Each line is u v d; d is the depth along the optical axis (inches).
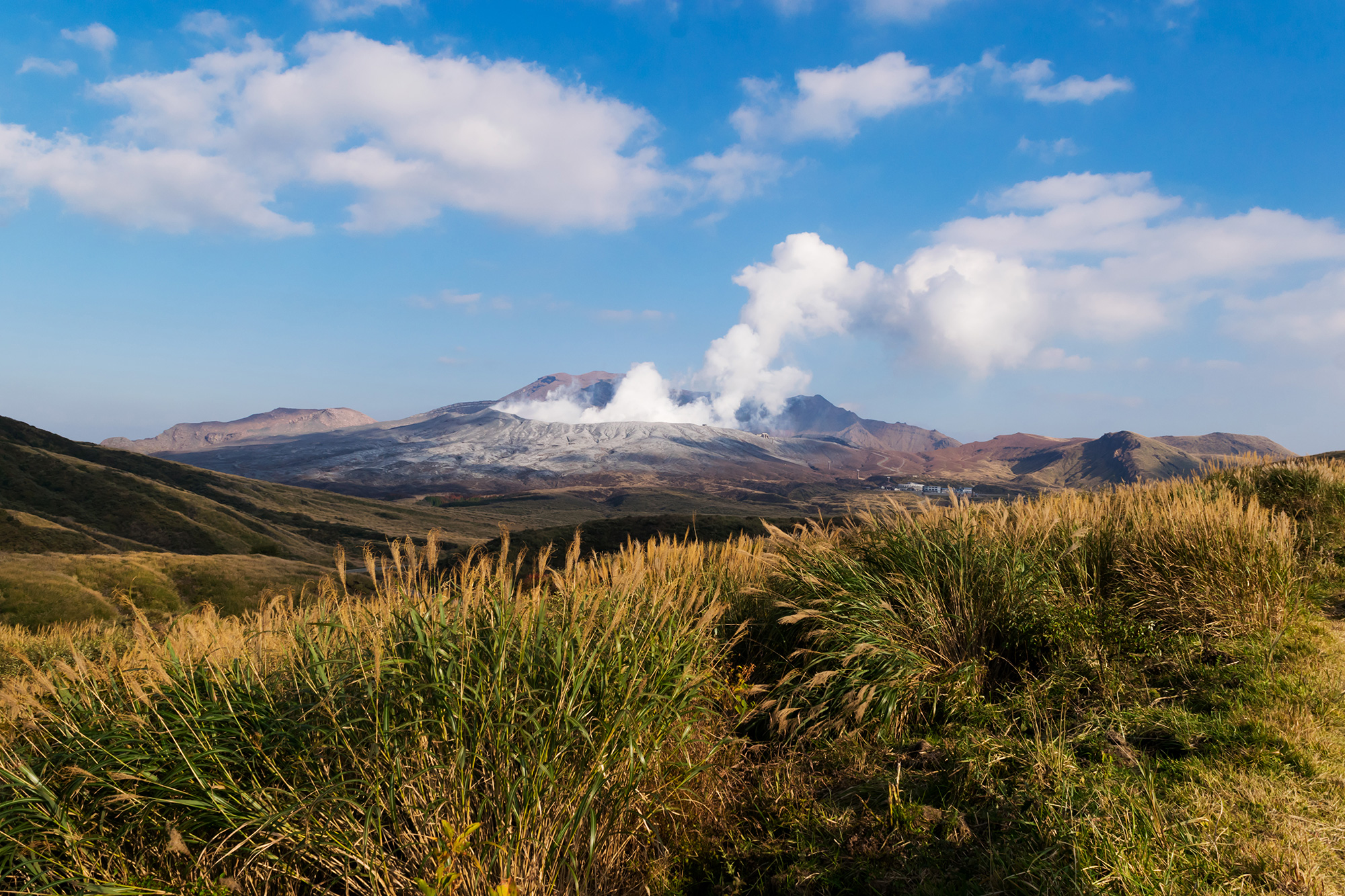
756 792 125.2
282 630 112.7
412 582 107.7
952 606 166.2
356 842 84.7
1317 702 133.0
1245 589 176.6
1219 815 100.0
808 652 153.3
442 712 92.7
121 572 1521.9
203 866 83.3
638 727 101.4
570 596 126.7
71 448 5191.9
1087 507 264.1
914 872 97.5
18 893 75.8
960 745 124.7
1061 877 88.0
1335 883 85.5
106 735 88.6
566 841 94.0
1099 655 156.5
